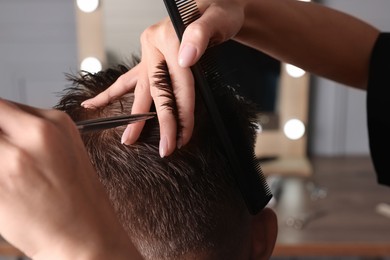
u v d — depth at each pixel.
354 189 1.42
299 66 0.67
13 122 0.23
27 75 1.58
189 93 0.42
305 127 1.56
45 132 0.23
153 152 0.46
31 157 0.23
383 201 1.33
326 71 0.68
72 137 0.24
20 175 0.23
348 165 1.59
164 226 0.48
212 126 0.47
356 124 1.63
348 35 0.66
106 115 0.48
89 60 1.50
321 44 0.65
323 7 0.66
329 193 1.39
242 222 0.52
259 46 0.62
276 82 1.51
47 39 1.54
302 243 1.10
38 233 0.23
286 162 1.56
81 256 0.24
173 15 0.39
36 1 1.51
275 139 1.57
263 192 0.48
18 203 0.23
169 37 0.43
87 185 0.24
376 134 0.68
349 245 1.10
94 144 0.47
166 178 0.46
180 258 0.49
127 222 0.48
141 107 0.46
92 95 0.53
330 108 1.62
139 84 0.47
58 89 1.58
